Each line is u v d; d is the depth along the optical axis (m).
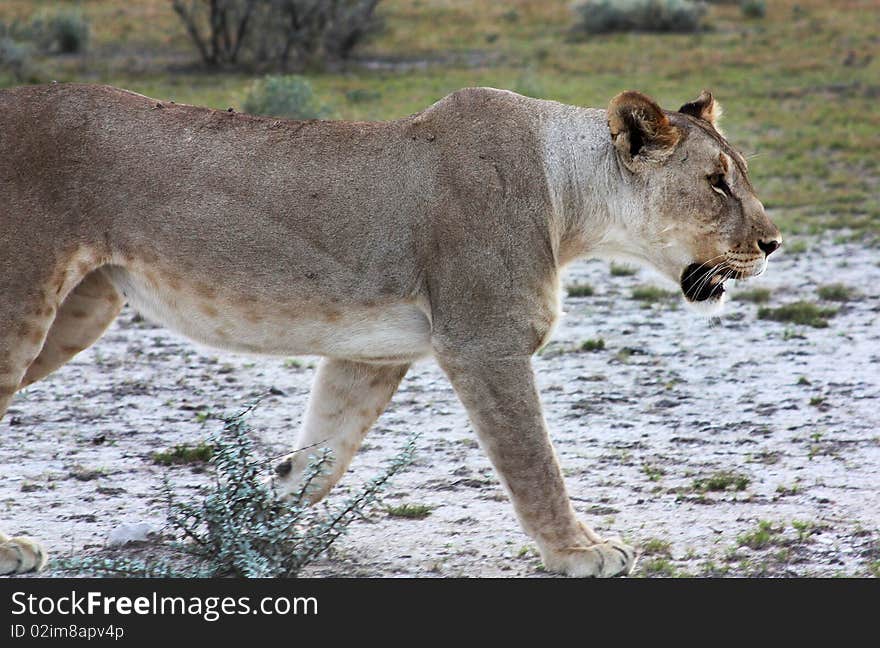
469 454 14.07
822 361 17.97
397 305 10.25
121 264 10.21
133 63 56.06
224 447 10.48
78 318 10.85
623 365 18.02
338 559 10.82
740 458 13.70
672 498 12.41
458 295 10.05
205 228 10.09
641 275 24.39
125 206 10.09
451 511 12.18
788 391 16.45
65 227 10.02
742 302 21.84
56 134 10.12
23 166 10.02
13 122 10.16
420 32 67.31
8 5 72.94
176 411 15.91
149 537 11.23
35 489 12.77
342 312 10.23
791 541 11.09
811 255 25.64
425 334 10.41
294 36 56.19
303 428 11.09
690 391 16.59
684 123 10.71
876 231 27.72
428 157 10.27
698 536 11.30
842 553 10.77
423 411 15.88
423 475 13.34
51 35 59.41
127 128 10.21
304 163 10.23
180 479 13.14
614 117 10.56
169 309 10.40
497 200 10.15
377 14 65.56
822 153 37.47
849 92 47.91
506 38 65.25
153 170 10.12
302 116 40.41
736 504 12.19
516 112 10.55
